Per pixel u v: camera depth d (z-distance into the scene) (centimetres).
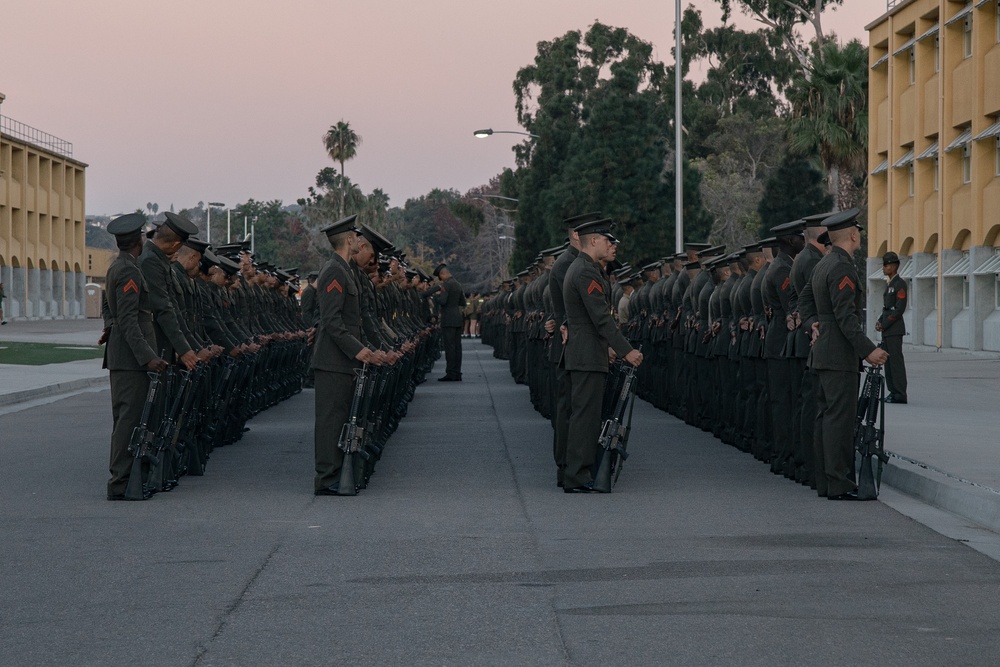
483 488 1123
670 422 1736
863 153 4812
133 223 1035
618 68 4678
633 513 981
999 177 3247
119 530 910
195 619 656
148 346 1034
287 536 884
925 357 3234
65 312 8294
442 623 647
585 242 1099
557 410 1138
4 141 7119
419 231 14625
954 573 758
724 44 7444
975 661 579
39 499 1062
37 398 2269
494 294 4825
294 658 587
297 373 2336
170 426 1088
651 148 4666
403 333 1648
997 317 3262
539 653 593
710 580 740
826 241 1102
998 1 3247
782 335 1182
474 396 2261
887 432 1431
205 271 1327
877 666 573
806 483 1140
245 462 1322
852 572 761
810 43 7188
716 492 1095
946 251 3547
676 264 1816
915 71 3769
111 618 659
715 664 575
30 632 633
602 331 1082
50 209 7962
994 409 1747
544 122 5691
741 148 7219
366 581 741
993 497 951
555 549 834
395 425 1598
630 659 583
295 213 14325
